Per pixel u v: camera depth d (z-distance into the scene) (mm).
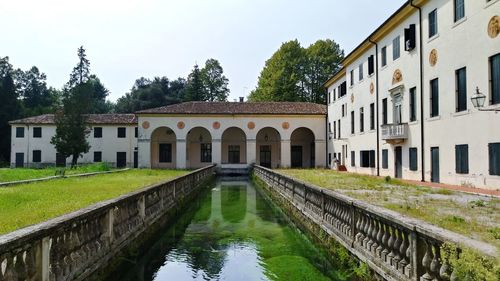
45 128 50812
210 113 45125
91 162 50656
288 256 9289
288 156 45875
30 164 50469
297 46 62094
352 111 36656
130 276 7871
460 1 18609
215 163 45062
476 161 17250
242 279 7566
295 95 59750
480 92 16875
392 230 5777
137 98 82438
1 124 58500
